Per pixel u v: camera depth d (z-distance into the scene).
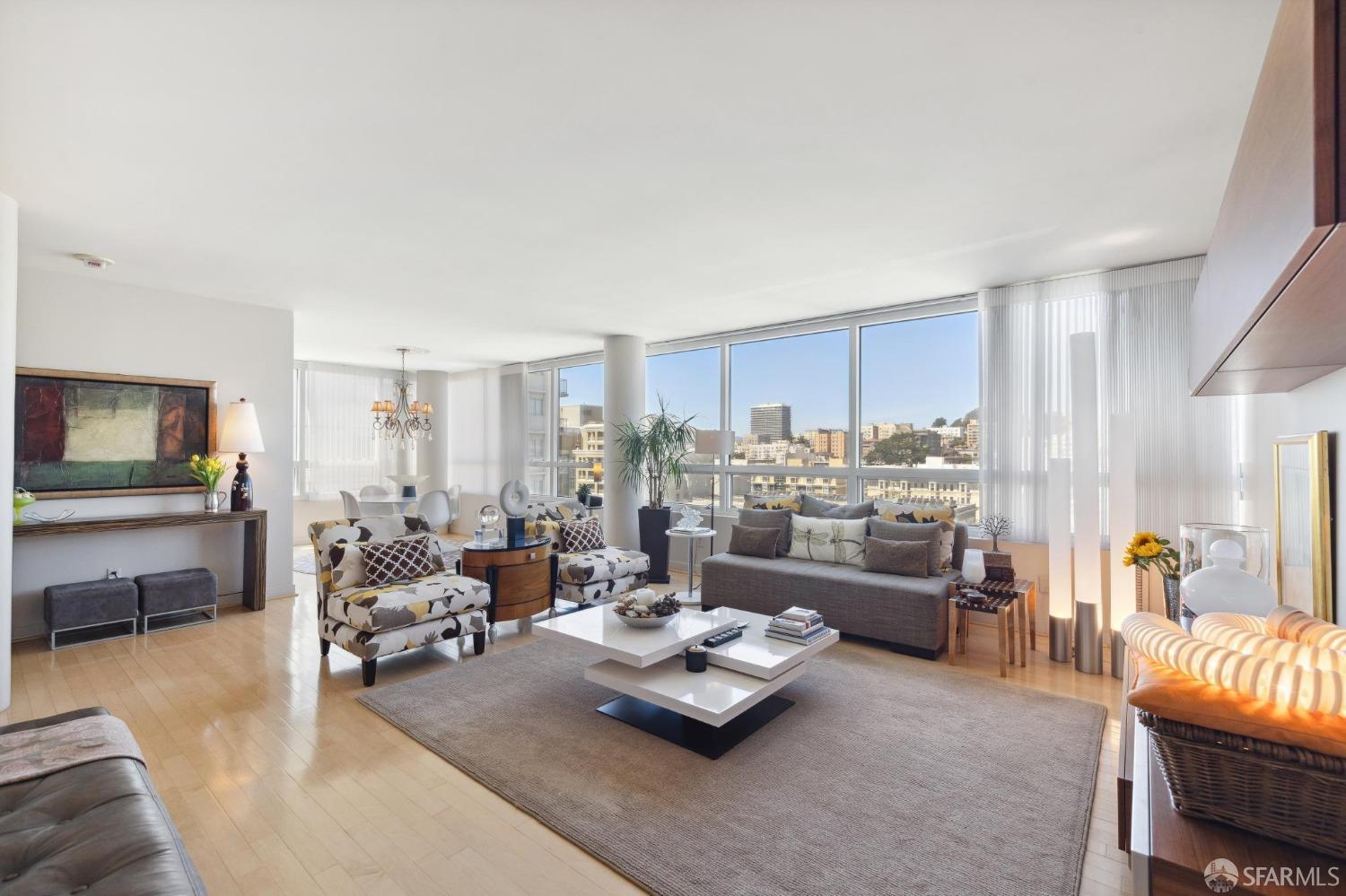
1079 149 2.60
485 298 5.23
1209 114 2.32
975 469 5.11
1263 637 1.34
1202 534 3.14
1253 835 1.15
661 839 2.16
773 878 1.96
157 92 2.20
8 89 2.17
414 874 2.00
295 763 2.68
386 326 6.46
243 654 4.09
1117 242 3.74
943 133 2.48
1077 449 3.85
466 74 2.10
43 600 4.35
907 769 2.64
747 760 2.71
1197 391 2.63
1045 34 1.88
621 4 1.75
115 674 3.71
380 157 2.69
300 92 2.21
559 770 2.61
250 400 5.43
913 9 1.77
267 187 3.00
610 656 3.04
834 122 2.40
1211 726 1.15
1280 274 0.84
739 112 2.34
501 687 3.54
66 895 1.29
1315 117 0.65
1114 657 3.73
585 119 2.39
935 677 3.74
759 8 1.76
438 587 3.93
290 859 2.06
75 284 4.55
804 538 5.10
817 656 4.14
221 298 5.23
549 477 8.74
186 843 2.13
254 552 5.16
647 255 4.04
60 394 4.48
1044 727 3.04
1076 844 2.13
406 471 9.92
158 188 3.01
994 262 4.14
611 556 5.26
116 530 4.61
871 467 5.74
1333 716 1.08
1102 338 4.29
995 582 4.19
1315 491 2.33
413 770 2.63
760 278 4.59
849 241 3.76
